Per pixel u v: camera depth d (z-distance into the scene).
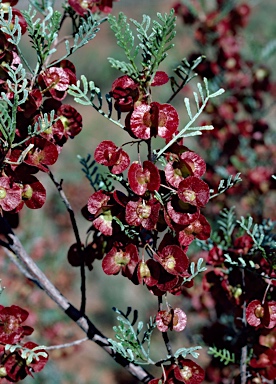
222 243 0.39
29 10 0.33
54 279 0.83
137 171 0.30
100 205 0.32
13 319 0.34
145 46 0.32
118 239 0.32
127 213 0.31
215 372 0.44
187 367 0.33
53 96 0.33
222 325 0.43
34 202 0.32
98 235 0.37
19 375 0.34
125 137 1.64
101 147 0.32
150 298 0.95
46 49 0.33
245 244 0.39
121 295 1.26
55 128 0.33
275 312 0.34
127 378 1.13
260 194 0.57
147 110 0.31
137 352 0.34
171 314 0.33
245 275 0.37
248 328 0.38
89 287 1.31
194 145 0.68
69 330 0.74
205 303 0.49
